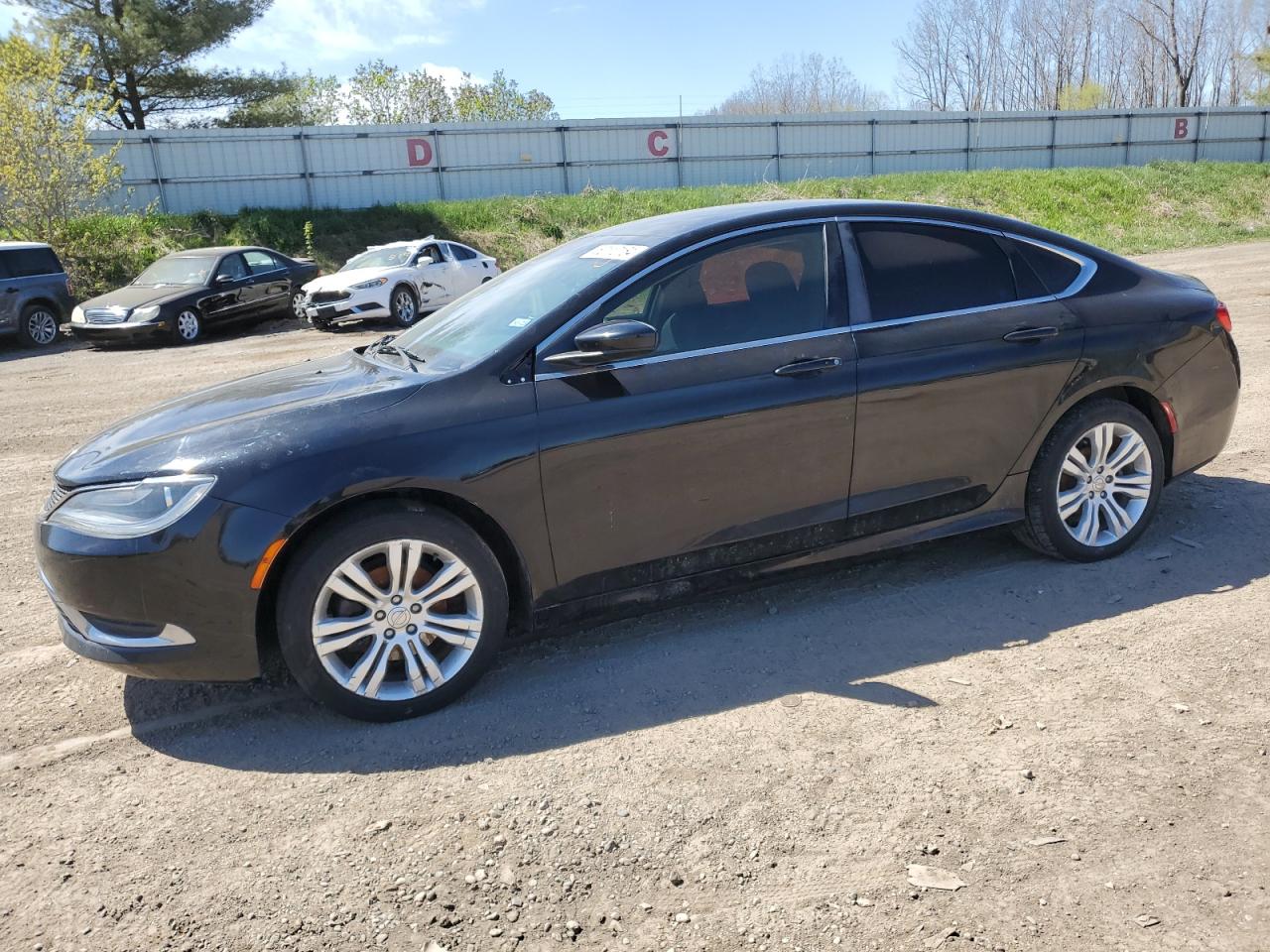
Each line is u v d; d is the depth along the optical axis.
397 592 3.20
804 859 2.47
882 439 3.82
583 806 2.73
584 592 3.50
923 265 3.99
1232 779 2.73
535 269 4.12
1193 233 27.41
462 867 2.50
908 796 2.71
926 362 3.85
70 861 2.59
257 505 3.03
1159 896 2.29
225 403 3.57
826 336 3.74
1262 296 13.43
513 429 3.28
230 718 3.35
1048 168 37.44
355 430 3.16
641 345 3.30
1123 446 4.29
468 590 3.30
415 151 29.70
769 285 3.73
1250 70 56.50
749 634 3.79
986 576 4.23
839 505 3.81
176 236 23.97
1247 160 39.97
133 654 3.09
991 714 3.12
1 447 8.00
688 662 3.58
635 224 4.12
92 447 3.46
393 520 3.14
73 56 25.56
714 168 33.69
